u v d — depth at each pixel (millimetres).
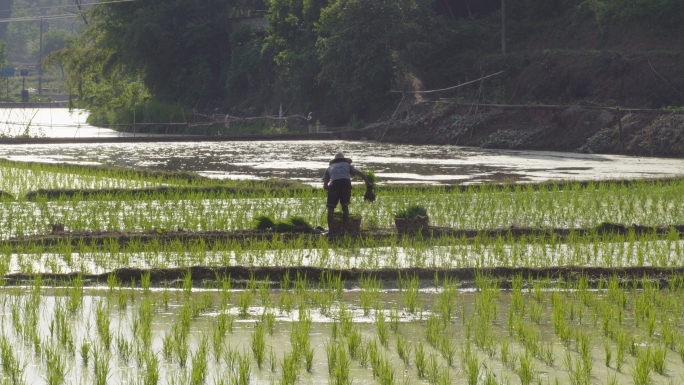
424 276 14555
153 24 69312
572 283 14266
